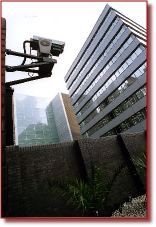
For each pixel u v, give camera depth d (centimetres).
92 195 394
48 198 475
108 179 645
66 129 3044
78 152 630
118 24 1933
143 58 1620
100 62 2222
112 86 2017
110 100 2073
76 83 2795
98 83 2258
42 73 347
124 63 1867
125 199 641
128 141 829
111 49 2020
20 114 2830
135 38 1720
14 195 396
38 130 2908
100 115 2223
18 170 439
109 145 762
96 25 2331
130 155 761
